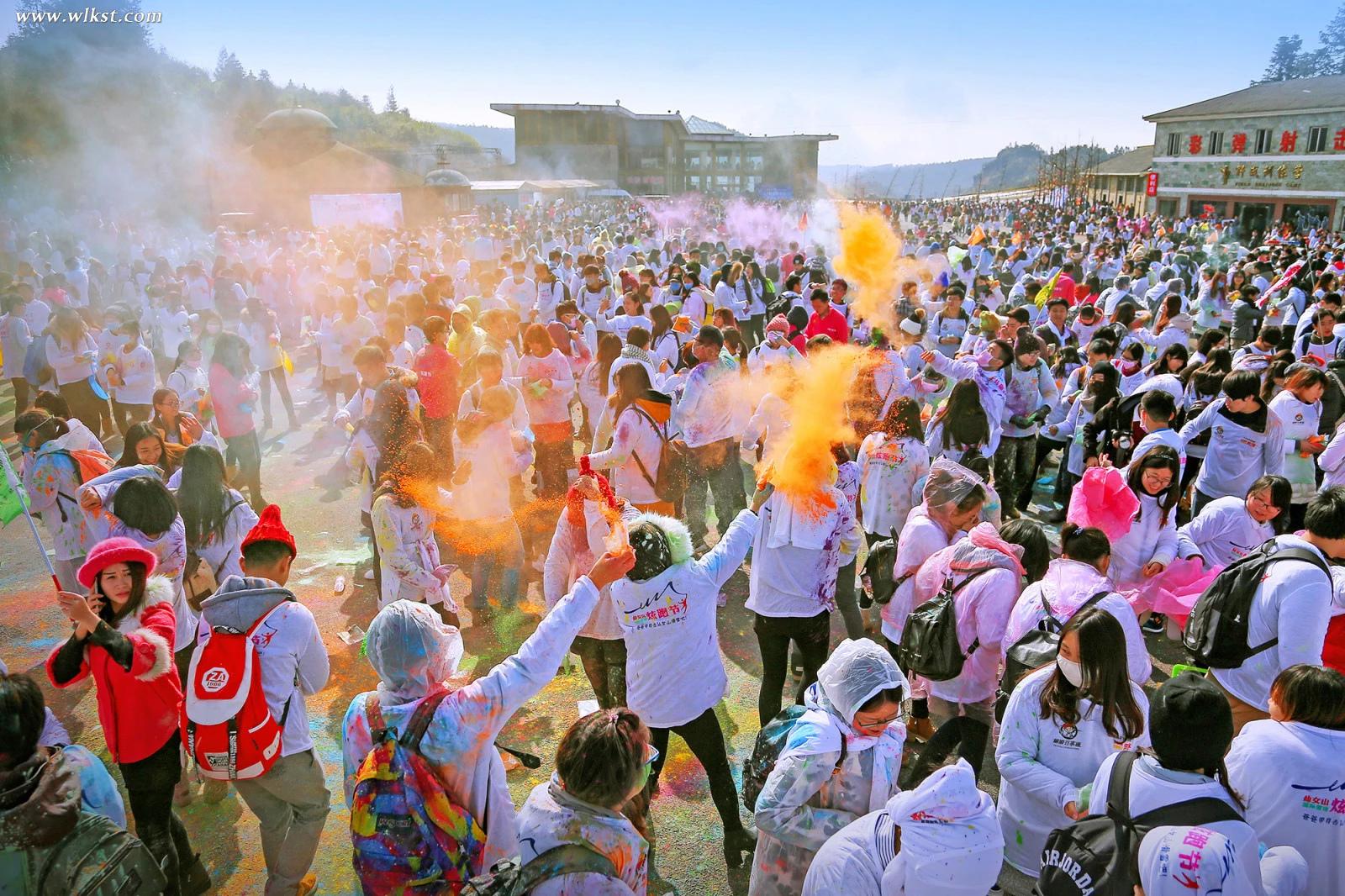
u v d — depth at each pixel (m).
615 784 2.58
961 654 3.96
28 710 2.66
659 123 63.47
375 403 6.46
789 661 5.91
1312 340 9.95
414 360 7.96
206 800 4.70
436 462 5.76
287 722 3.51
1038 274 22.34
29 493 5.70
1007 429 8.08
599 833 2.60
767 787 2.95
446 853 2.66
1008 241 30.36
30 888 2.57
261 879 4.14
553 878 2.52
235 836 4.43
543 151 62.69
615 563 3.27
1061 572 3.74
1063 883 2.53
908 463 5.77
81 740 5.24
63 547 5.79
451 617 5.93
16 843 2.57
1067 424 8.30
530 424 8.12
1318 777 2.85
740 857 4.14
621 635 4.58
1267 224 54.03
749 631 6.47
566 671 5.89
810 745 2.89
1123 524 5.31
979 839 2.37
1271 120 52.69
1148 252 20.52
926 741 4.87
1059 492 8.50
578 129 62.62
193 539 4.95
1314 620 3.81
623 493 6.39
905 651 4.07
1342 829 2.84
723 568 3.99
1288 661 3.85
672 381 8.09
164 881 2.83
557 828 2.60
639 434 6.23
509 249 25.03
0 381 15.16
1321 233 41.25
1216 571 5.65
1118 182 72.69
